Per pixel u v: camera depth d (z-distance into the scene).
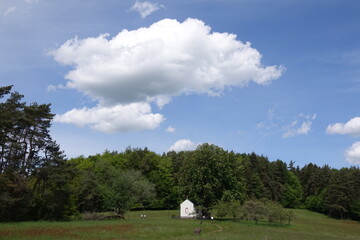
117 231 43.09
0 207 54.84
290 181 153.38
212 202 82.69
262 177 138.75
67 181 61.84
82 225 50.12
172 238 37.75
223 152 88.81
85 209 83.50
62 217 64.31
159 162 123.69
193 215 81.75
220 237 39.94
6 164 60.09
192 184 85.06
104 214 72.06
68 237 34.75
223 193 81.88
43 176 62.50
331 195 116.06
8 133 60.38
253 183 130.00
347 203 113.81
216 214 73.81
